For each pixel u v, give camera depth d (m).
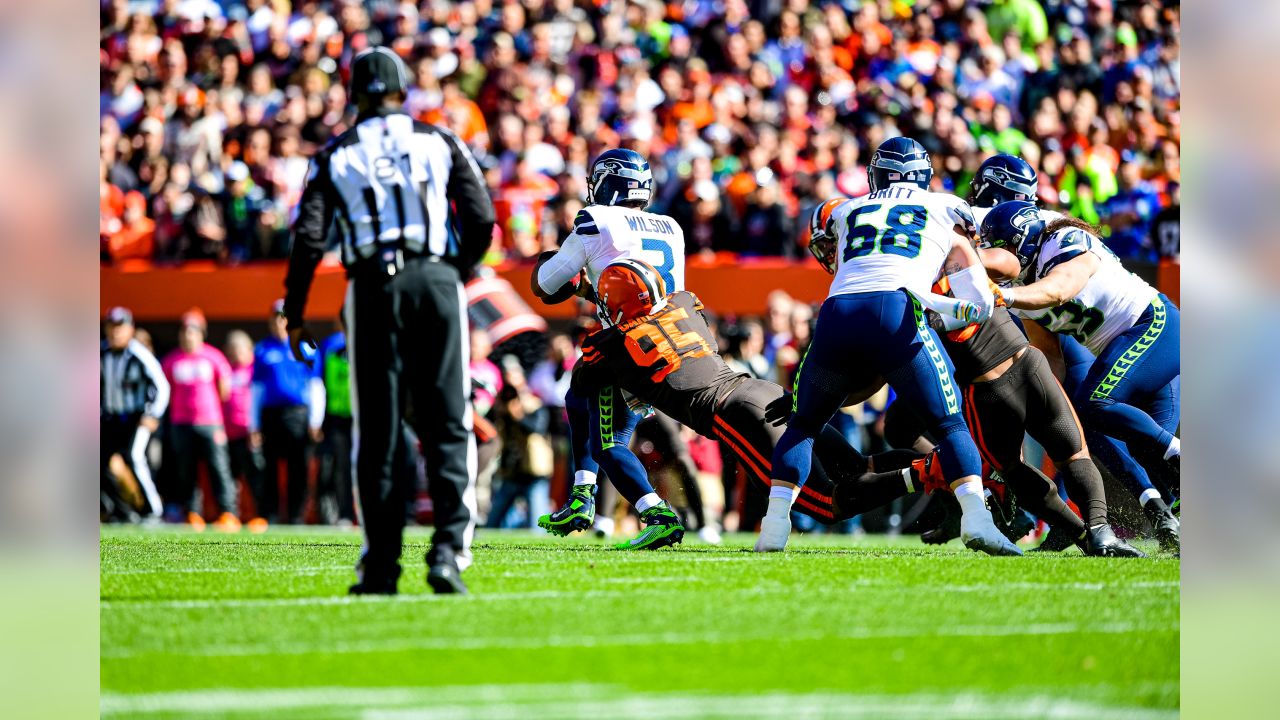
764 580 20.59
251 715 12.41
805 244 48.91
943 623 16.66
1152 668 14.55
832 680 13.74
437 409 18.59
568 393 28.75
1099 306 26.55
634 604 17.94
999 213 26.06
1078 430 25.16
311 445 45.09
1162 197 53.06
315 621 16.62
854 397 24.69
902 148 24.91
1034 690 13.48
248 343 46.28
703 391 26.48
